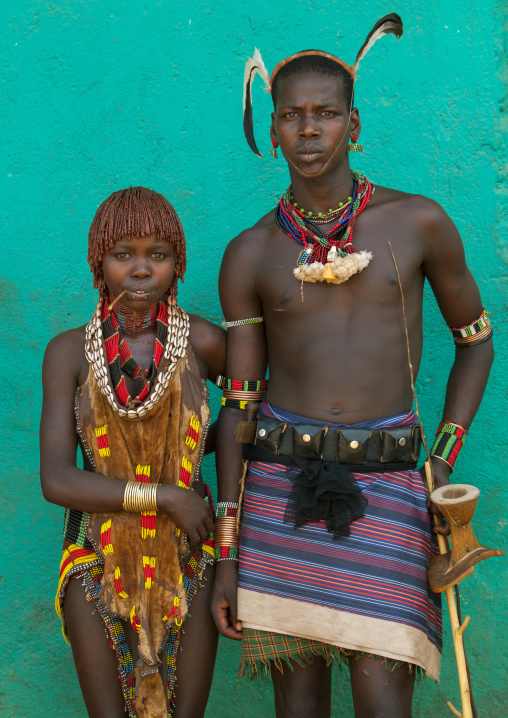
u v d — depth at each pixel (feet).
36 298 16.28
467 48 15.53
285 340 13.11
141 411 12.36
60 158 16.25
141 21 16.12
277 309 13.10
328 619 11.93
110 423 12.65
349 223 12.78
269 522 12.62
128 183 16.21
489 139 15.51
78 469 12.53
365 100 15.81
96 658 12.38
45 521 16.26
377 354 12.69
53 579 16.22
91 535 12.61
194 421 12.99
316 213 12.99
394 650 11.65
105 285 12.88
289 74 12.62
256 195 16.12
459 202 15.62
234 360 13.69
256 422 13.24
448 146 15.62
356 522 12.23
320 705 13.29
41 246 16.28
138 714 12.19
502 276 15.56
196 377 13.19
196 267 16.22
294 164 12.67
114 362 12.56
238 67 16.07
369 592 11.91
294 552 12.34
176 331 12.84
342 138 12.64
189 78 16.11
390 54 15.74
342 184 13.02
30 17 16.24
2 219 16.33
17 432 16.29
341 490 12.00
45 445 12.69
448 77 15.58
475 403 13.71
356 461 12.38
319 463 12.34
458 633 11.89
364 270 12.67
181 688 12.74
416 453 12.91
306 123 12.39
